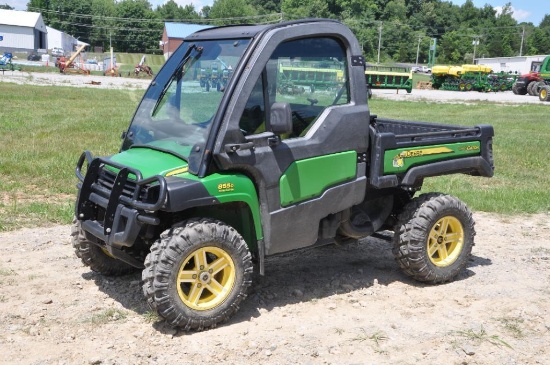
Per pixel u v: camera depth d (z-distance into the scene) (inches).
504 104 1354.6
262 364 168.7
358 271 245.8
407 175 224.7
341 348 179.2
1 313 196.2
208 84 195.6
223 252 185.6
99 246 214.2
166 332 184.9
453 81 2007.9
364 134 213.2
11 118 711.7
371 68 1872.5
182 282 181.5
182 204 175.2
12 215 310.2
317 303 212.4
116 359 168.7
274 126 183.2
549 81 1641.2
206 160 180.5
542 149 619.8
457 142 237.3
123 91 1261.1
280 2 5206.7
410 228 224.4
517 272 254.4
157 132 202.7
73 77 1722.4
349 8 4574.3
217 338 182.4
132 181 184.1
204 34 214.2
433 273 229.1
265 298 215.2
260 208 194.1
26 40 3065.9
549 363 175.3
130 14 4771.2
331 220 214.2
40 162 439.8
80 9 4766.2
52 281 225.5
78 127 653.9
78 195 202.5
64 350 173.6
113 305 204.7
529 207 370.3
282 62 194.5
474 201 375.9
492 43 5191.9
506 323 200.2
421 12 5418.3
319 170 203.2
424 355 177.0
